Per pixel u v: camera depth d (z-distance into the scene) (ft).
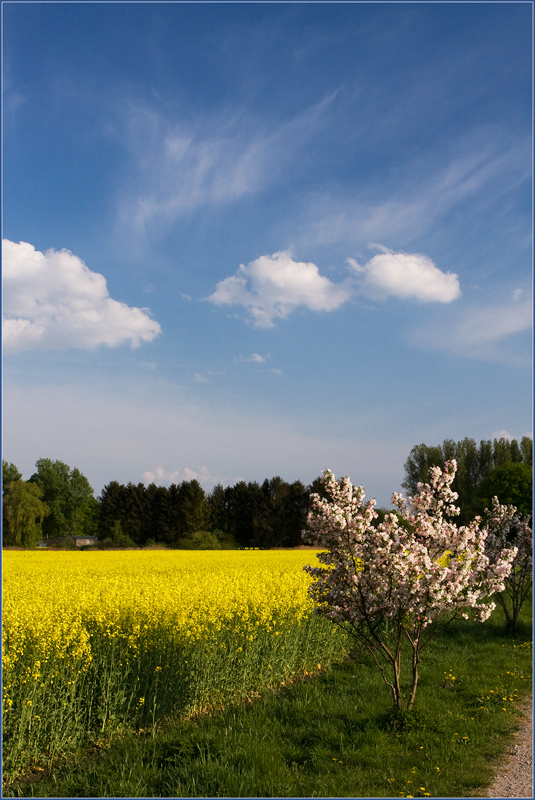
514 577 45.96
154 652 28.50
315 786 19.20
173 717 25.76
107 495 256.11
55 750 21.63
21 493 204.23
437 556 26.05
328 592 26.09
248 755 20.79
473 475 201.36
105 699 23.70
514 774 20.17
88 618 31.09
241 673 29.37
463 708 27.73
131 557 93.50
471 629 46.21
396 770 20.52
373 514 25.36
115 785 18.81
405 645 40.68
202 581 48.24
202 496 245.65
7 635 26.78
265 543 238.48
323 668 35.17
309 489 247.50
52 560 84.38
